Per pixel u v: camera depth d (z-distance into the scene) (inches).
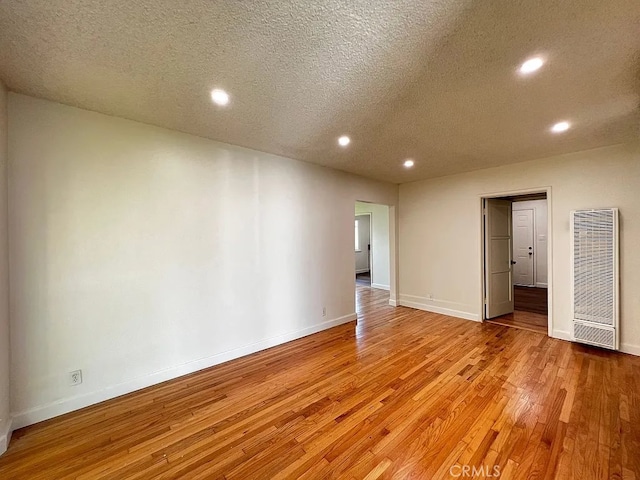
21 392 78.2
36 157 81.0
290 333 143.8
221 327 119.0
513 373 105.6
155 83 74.2
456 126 103.7
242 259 125.8
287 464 64.9
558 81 74.1
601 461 64.1
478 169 169.5
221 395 93.7
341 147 127.3
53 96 80.6
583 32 56.0
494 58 64.4
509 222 189.3
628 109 90.4
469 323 169.0
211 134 110.7
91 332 89.4
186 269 109.4
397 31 55.6
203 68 67.6
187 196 109.7
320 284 159.2
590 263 128.8
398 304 214.8
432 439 72.0
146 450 69.7
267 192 135.2
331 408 85.7
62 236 84.7
